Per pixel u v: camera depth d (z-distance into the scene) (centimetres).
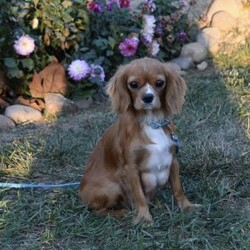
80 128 661
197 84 738
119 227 451
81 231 452
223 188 498
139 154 441
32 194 521
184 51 836
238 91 709
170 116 448
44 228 467
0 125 671
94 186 466
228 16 905
